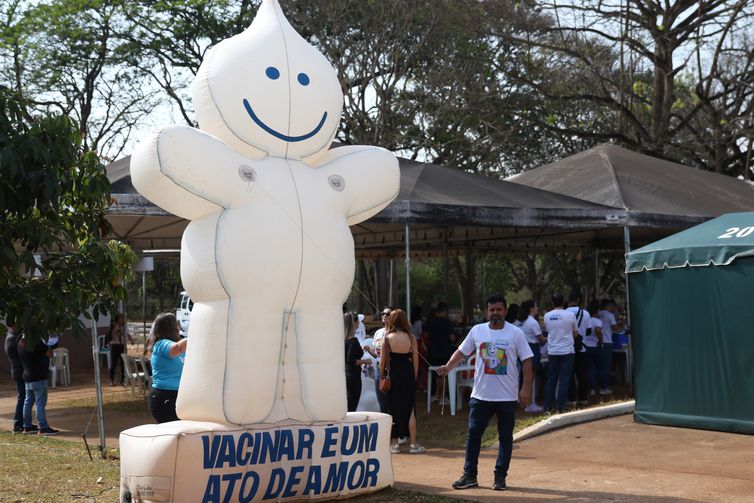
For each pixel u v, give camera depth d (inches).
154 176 259.3
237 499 256.2
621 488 302.5
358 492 281.9
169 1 1161.4
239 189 264.7
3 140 250.8
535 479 322.3
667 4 1175.0
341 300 284.4
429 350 527.5
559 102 1259.8
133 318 1806.1
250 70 273.3
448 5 1134.4
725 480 314.3
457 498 284.7
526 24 1160.2
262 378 263.7
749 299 404.5
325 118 285.1
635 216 562.6
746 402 403.2
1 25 1187.3
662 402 434.6
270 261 263.4
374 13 1126.4
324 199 279.7
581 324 537.3
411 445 389.1
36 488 304.2
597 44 1229.7
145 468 248.7
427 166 563.5
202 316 265.6
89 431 476.4
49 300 267.6
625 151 722.2
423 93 1175.0
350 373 413.1
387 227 637.3
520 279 1509.6
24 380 470.3
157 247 737.6
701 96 1202.0
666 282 436.5
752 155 1253.1
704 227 454.0
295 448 266.5
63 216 290.2
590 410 459.8
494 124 1222.3
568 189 642.2
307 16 1136.8
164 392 335.6
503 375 301.7
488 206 507.8
